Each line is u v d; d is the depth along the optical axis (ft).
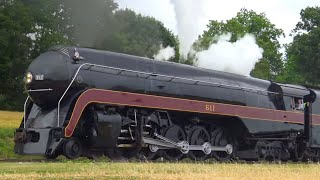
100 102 54.49
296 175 42.37
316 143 84.94
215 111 67.15
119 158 58.08
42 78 54.08
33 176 35.17
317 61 200.23
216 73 71.05
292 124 80.69
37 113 55.83
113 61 57.93
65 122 52.08
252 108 73.15
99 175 36.96
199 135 66.03
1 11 159.33
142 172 40.14
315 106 85.40
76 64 54.60
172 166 46.44
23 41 163.22
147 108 59.36
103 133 53.67
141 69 60.23
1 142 70.64
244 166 51.98
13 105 158.51
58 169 40.16
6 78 158.71
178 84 63.31
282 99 79.46
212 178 37.22
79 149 53.93
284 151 79.61
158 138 60.08
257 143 74.08
